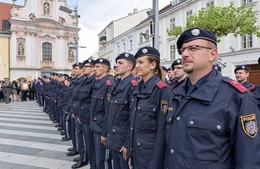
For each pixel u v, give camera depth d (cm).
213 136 167
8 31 3675
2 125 988
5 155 584
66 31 4075
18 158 561
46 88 1312
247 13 1112
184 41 189
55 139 741
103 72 422
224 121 168
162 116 241
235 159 167
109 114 346
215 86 179
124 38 3344
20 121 1088
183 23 2055
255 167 158
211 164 165
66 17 4116
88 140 455
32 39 3772
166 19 2322
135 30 2930
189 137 173
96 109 406
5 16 3866
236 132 167
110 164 400
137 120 264
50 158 559
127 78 344
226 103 171
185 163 172
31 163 527
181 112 185
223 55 1670
